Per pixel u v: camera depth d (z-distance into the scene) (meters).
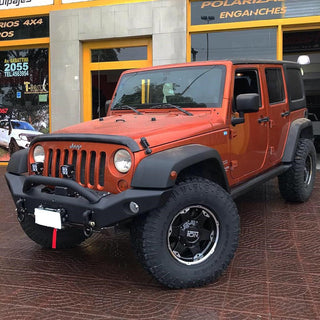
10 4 9.30
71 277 3.63
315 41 8.81
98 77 8.93
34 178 3.40
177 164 3.07
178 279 3.22
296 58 9.97
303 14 7.75
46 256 4.14
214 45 8.25
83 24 8.68
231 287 3.34
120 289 3.37
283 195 5.70
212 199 3.31
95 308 3.06
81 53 8.91
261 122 4.54
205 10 8.19
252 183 4.34
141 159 3.11
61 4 8.88
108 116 4.51
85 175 3.34
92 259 4.05
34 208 3.48
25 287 3.44
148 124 3.60
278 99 5.12
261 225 4.94
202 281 3.31
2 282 3.54
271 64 5.00
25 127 9.66
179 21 8.12
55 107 9.02
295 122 5.46
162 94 4.41
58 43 8.87
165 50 8.23
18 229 5.05
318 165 9.07
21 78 9.62
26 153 3.94
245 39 8.10
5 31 9.48
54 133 3.65
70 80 8.88
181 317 2.90
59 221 3.25
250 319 2.86
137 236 3.16
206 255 3.37
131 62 8.70
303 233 4.64
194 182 3.31
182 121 3.68
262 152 4.61
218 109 3.94
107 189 3.23
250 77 4.48
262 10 7.92
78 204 3.15
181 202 3.18
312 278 3.49
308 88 11.55
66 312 3.01
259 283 3.40
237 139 4.08
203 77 4.20
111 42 8.77
